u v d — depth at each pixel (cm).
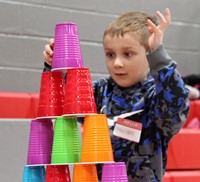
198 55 491
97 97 226
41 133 196
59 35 196
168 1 468
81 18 415
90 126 186
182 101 197
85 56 415
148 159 212
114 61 213
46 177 188
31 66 390
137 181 212
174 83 194
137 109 214
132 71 213
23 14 387
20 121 287
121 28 211
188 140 379
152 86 215
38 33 393
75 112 188
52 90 196
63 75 202
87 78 192
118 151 214
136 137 212
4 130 281
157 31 196
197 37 489
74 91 189
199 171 375
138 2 448
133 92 217
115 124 215
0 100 336
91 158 183
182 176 358
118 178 181
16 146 284
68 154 187
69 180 189
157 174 212
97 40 422
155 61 195
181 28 476
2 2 379
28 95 348
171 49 470
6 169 280
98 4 425
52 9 401
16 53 383
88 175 183
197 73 491
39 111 196
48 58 204
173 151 371
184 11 479
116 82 218
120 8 437
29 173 194
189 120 426
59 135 189
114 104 219
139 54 212
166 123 206
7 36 379
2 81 376
